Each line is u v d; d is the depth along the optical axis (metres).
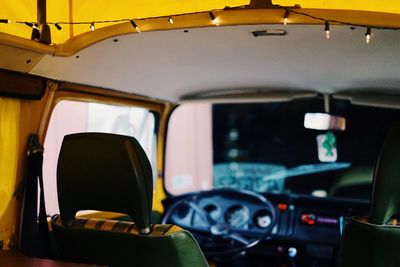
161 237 1.72
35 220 2.19
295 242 3.27
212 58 2.23
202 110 5.18
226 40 1.88
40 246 2.22
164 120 3.65
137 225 1.75
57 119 2.77
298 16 1.58
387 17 1.55
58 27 1.96
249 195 3.53
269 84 3.03
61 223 1.92
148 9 2.29
